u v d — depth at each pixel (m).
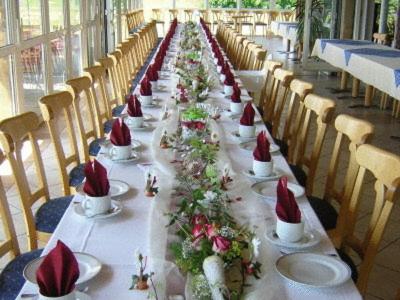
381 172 1.82
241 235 1.41
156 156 2.32
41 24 5.86
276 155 2.53
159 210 1.75
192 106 3.03
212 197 1.61
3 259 2.84
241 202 1.78
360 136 2.23
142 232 1.69
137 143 2.61
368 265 1.85
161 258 1.44
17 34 4.98
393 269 2.93
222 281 1.22
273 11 16.47
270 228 1.72
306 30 9.58
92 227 1.73
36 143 2.39
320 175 4.35
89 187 1.79
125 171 2.25
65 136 5.16
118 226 1.74
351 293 1.39
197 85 3.66
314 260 1.52
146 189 1.99
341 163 4.64
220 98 3.94
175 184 1.95
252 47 6.48
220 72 4.87
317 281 1.43
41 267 1.22
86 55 8.37
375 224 1.85
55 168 4.30
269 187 2.08
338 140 2.52
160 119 3.13
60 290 1.21
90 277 1.40
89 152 3.31
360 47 7.25
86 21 8.38
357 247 2.03
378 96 7.78
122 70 5.20
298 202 1.98
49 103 2.76
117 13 11.48
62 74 6.90
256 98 6.60
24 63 5.27
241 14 16.50
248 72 5.70
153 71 4.26
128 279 1.42
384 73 5.45
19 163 2.17
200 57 5.34
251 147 2.62
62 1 6.79
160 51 6.03
